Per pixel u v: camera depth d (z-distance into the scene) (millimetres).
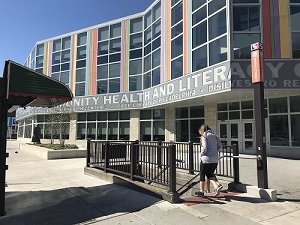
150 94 25188
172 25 22531
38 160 17938
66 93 7660
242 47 16328
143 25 28109
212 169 7773
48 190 9305
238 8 16688
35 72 7336
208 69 17641
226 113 20938
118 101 28469
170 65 22484
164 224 5945
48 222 6371
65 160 17844
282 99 17844
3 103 7145
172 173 7477
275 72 15844
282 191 8180
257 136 7781
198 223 5918
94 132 30531
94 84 30875
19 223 6355
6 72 7035
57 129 27438
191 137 23203
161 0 24391
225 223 5879
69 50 33844
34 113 36312
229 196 7645
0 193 6891
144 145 9180
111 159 10992
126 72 28734
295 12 16500
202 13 19031
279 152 17656
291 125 17266
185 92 19859
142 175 9531
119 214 6641
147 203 7324
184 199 7488
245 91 16250
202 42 18875
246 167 12219
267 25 16422
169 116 25219
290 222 5875
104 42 30828
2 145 7043
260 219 6055
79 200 7965
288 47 16141
